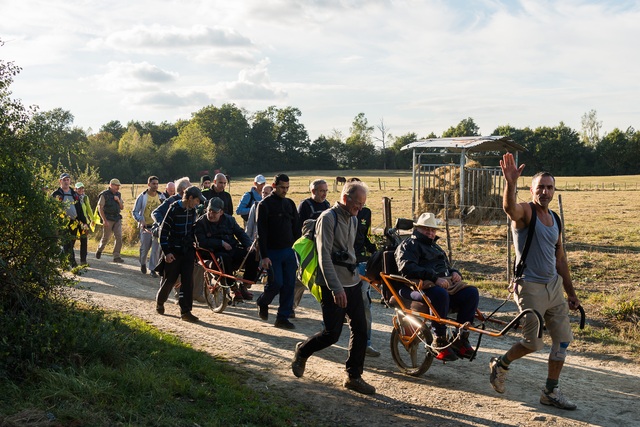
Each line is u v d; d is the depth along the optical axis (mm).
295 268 8867
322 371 6750
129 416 4785
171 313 9555
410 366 7141
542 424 5387
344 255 6004
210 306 10062
